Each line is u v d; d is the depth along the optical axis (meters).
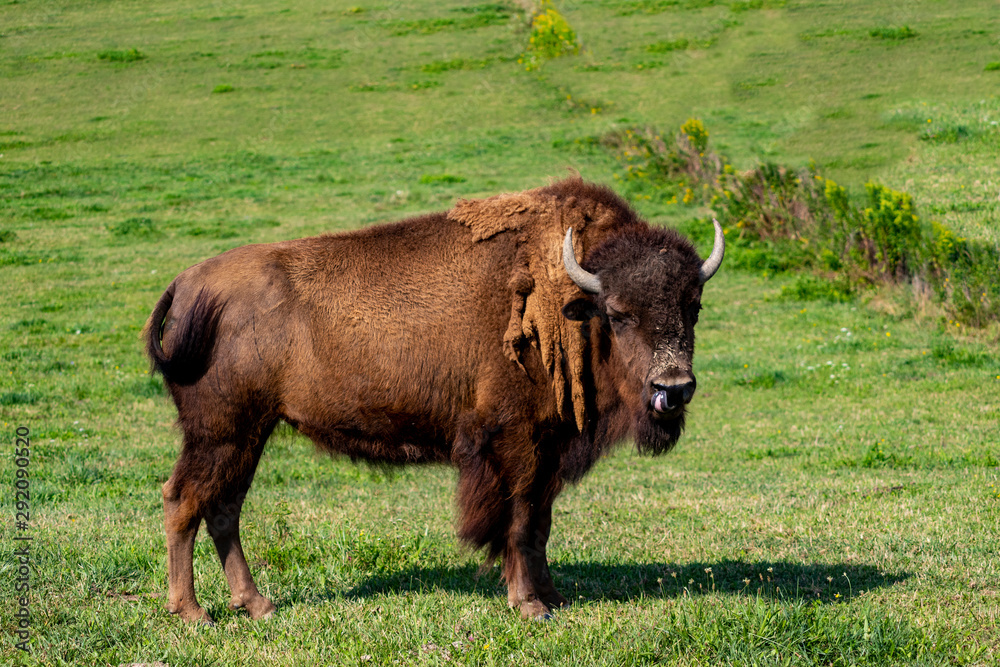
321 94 131.50
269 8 172.62
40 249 81.06
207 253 79.31
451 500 32.53
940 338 56.94
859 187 82.06
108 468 36.34
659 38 145.88
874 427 42.66
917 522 26.44
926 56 122.94
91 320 64.31
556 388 20.19
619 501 31.83
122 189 99.06
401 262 20.92
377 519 28.70
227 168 105.88
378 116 123.00
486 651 17.16
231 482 20.45
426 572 23.06
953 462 35.44
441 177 96.69
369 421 20.70
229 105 127.88
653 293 18.98
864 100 111.19
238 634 18.89
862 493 30.98
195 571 23.20
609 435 21.12
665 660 16.66
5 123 120.88
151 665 16.75
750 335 61.31
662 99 121.81
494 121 119.38
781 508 29.30
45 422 43.91
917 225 65.44
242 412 20.45
